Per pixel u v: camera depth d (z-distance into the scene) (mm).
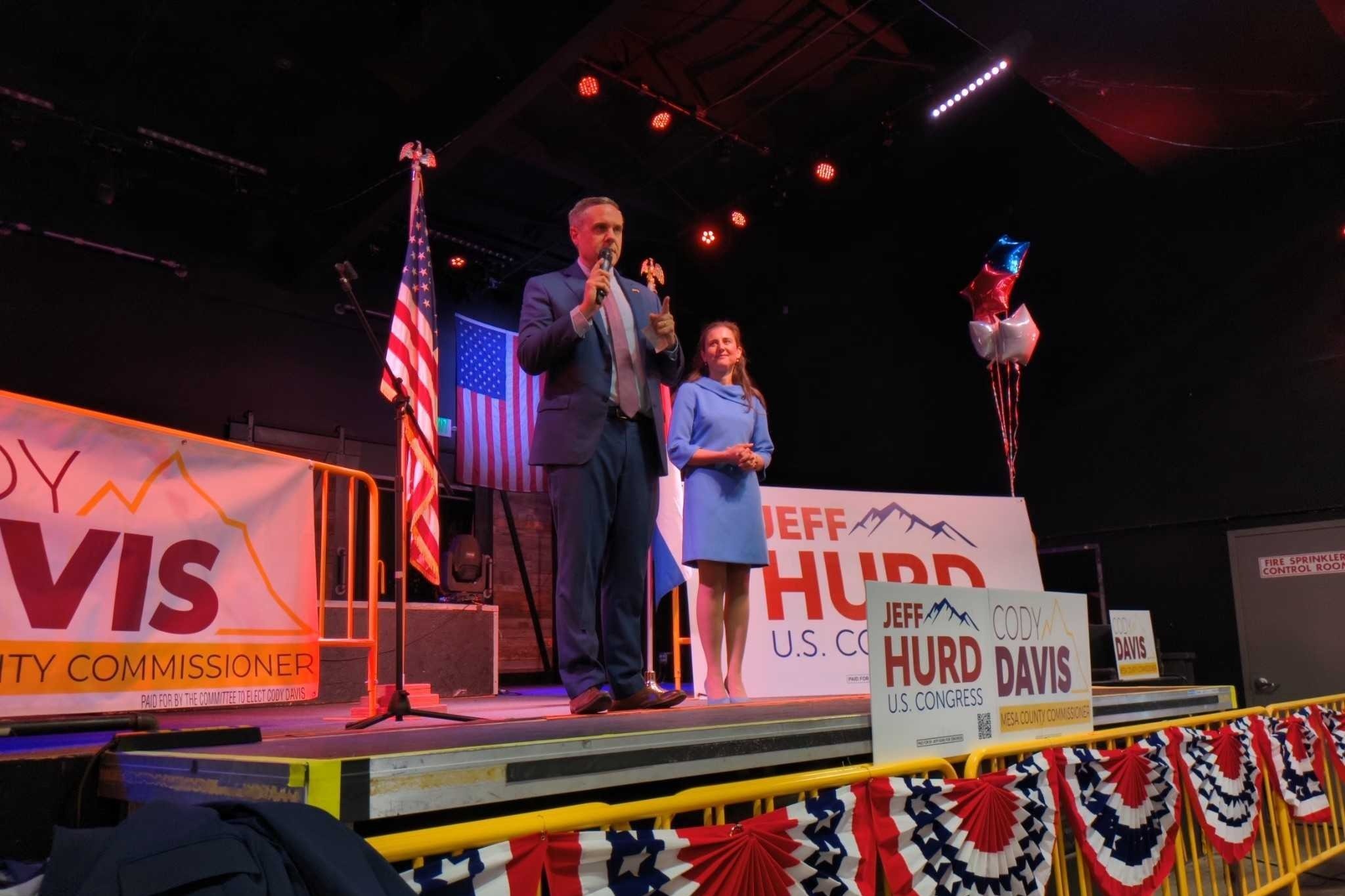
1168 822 3104
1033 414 8414
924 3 5543
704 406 3383
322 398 8438
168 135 7148
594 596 2645
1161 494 7652
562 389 2674
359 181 7359
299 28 6371
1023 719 2854
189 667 2525
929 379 9062
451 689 5914
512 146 7949
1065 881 2691
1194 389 7562
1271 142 6957
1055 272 8414
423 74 6789
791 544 4246
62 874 1173
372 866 1242
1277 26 5395
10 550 2178
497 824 1477
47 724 1870
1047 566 8258
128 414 7344
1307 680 6801
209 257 7969
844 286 9773
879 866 2256
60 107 6691
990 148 8375
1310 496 6906
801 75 7633
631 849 1630
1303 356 7043
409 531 4488
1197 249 7621
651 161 8469
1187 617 7430
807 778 2033
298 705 4812
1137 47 5695
